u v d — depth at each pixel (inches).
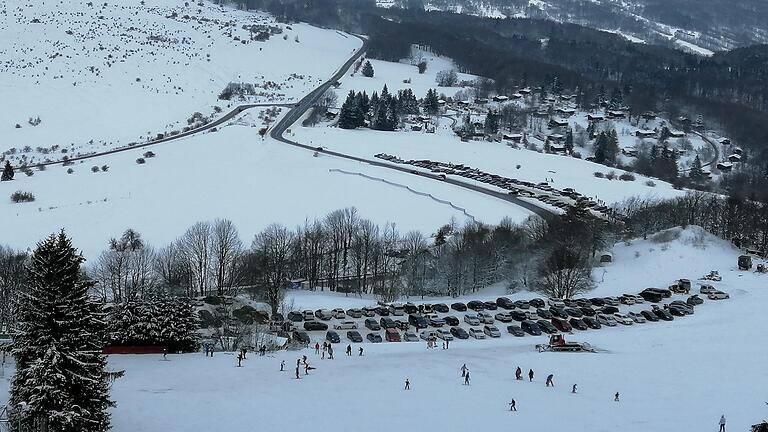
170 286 6963.6
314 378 4539.9
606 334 6053.2
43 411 2878.9
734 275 7805.1
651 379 4776.1
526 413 4015.8
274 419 3757.4
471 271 7864.2
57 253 3009.4
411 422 3811.5
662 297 7126.0
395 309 6574.8
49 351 2906.0
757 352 5442.9
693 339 5836.6
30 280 3031.5
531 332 6102.4
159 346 5073.8
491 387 4483.3
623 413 4092.0
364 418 3843.5
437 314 6584.6
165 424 3572.8
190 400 3956.7
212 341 5438.0
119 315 5083.7
